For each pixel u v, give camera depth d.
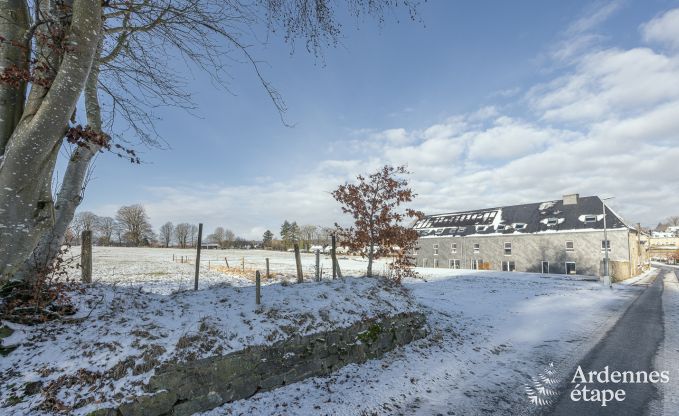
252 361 5.45
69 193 5.90
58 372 4.16
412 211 11.59
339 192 11.81
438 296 17.14
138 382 4.35
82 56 3.87
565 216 40.38
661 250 82.56
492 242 43.72
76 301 5.55
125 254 53.28
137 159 4.82
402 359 7.50
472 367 7.34
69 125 4.27
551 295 18.75
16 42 3.93
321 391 5.74
